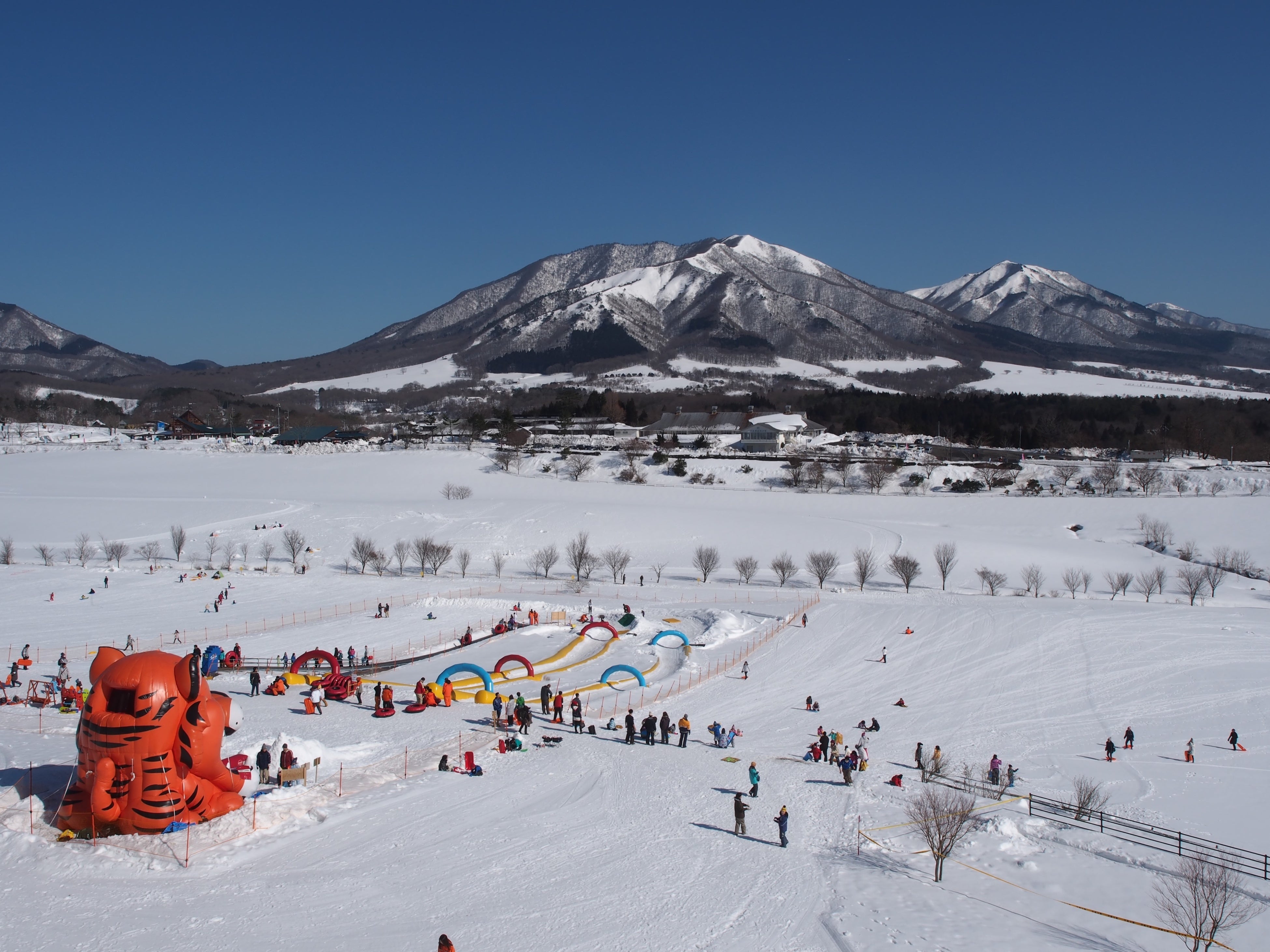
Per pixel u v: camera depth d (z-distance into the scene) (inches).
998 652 3186.5
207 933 1173.1
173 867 1352.1
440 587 4421.8
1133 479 7322.8
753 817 1688.0
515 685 2679.6
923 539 5521.7
